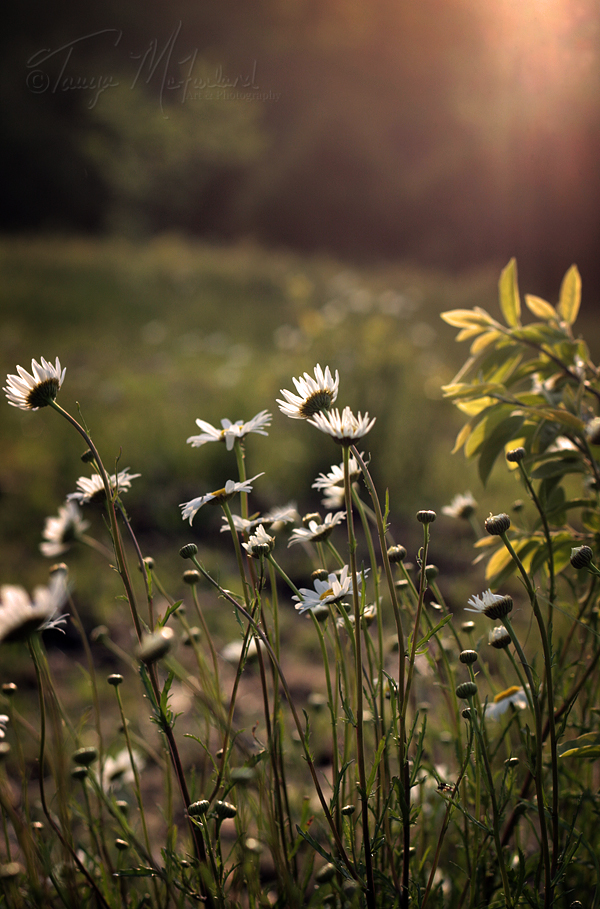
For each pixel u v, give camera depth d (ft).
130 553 6.70
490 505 7.89
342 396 9.08
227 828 3.64
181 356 14.71
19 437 9.32
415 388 10.70
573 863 2.78
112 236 41.96
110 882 2.85
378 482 8.65
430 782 3.11
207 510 7.84
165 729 2.50
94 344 15.33
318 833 3.32
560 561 3.18
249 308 20.15
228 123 43.21
